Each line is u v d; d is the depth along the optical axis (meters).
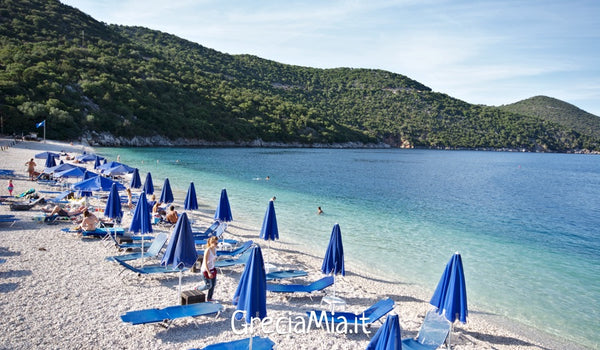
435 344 6.93
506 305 10.27
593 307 10.30
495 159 119.88
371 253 14.40
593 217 26.39
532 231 20.44
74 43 113.50
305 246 14.95
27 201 17.52
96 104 84.94
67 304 7.78
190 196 15.44
